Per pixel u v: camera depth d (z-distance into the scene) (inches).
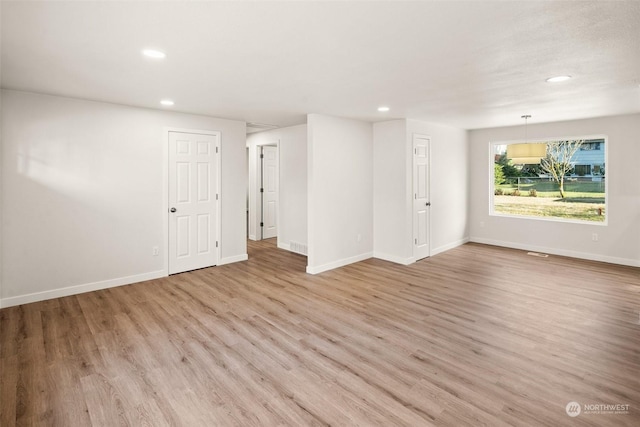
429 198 234.4
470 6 72.1
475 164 273.6
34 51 97.6
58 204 157.3
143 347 113.4
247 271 202.8
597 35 87.0
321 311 143.6
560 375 96.5
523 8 73.0
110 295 161.8
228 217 218.1
